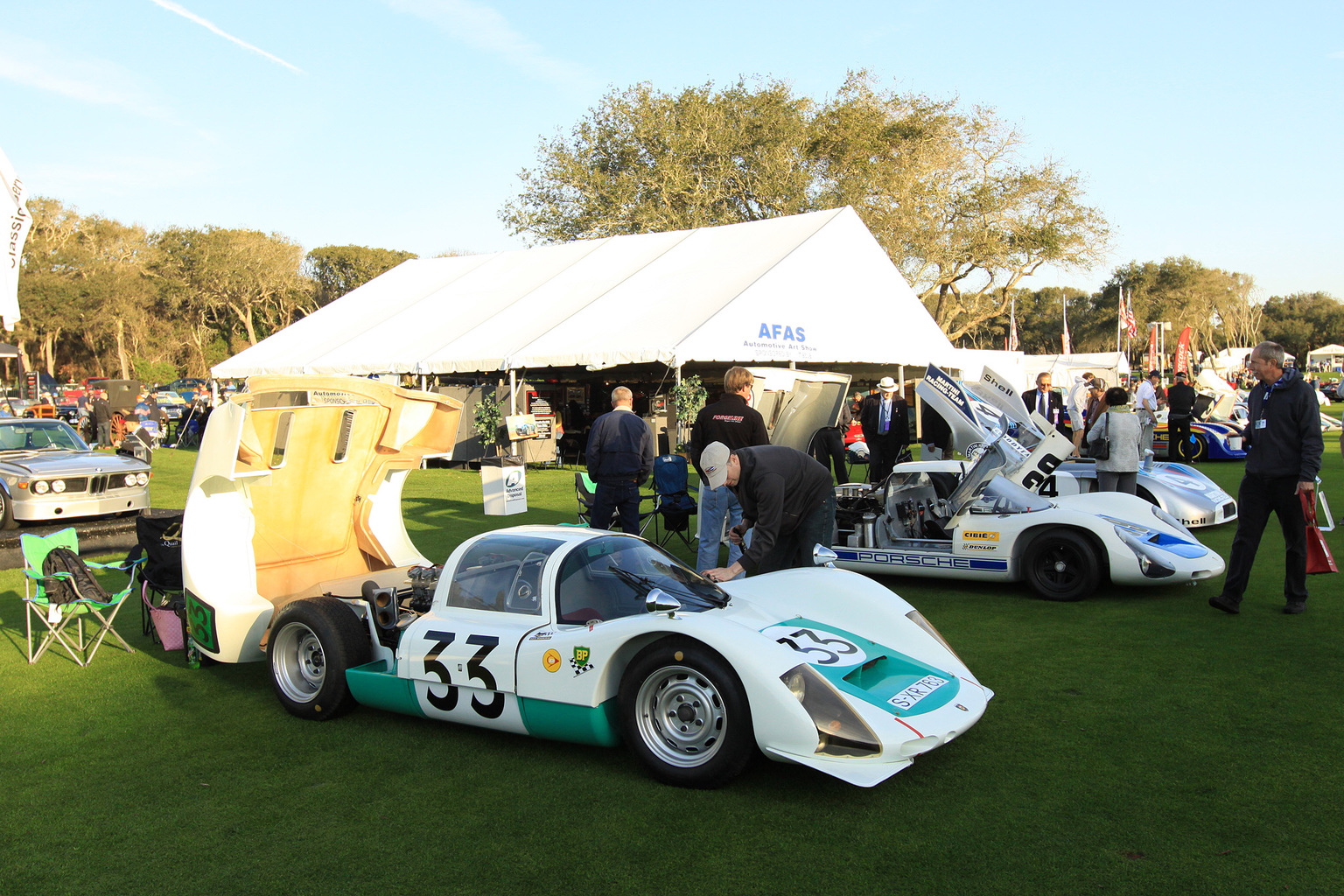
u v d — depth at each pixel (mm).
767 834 3365
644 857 3229
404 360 19641
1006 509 7148
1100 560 6762
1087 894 2898
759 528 5191
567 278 21750
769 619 4223
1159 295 82812
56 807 3836
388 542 6406
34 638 6699
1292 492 6008
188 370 73500
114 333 66312
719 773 3660
